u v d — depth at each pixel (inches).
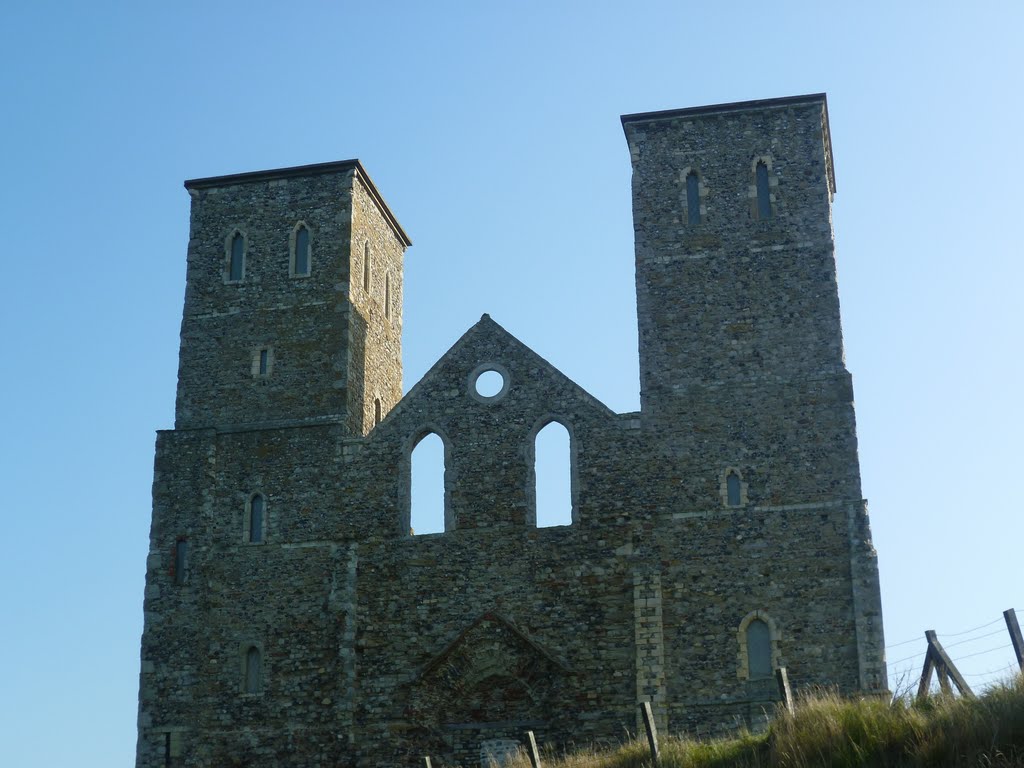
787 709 1156.5
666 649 1574.8
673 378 1683.1
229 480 1743.4
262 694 1651.1
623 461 1656.0
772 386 1662.2
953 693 1092.5
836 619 1555.1
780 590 1576.0
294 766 1620.3
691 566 1601.9
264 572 1696.6
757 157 1770.4
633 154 1796.3
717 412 1660.9
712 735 1531.7
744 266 1721.2
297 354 1792.6
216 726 1647.4
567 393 1695.4
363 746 1611.7
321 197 1862.7
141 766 1643.7
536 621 1615.4
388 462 1715.1
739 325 1695.4
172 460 1754.4
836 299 1689.2
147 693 1667.1
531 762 1317.7
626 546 1622.8
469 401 1716.3
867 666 1528.1
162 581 1704.0
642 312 1718.8
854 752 1053.8
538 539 1643.7
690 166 1779.0
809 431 1635.1
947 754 1000.2
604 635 1595.7
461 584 1646.2
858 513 1589.6
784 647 1555.1
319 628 1664.6
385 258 1972.2
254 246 1856.5
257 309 1823.3
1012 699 1015.6
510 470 1678.2
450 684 1612.9
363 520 1696.6
